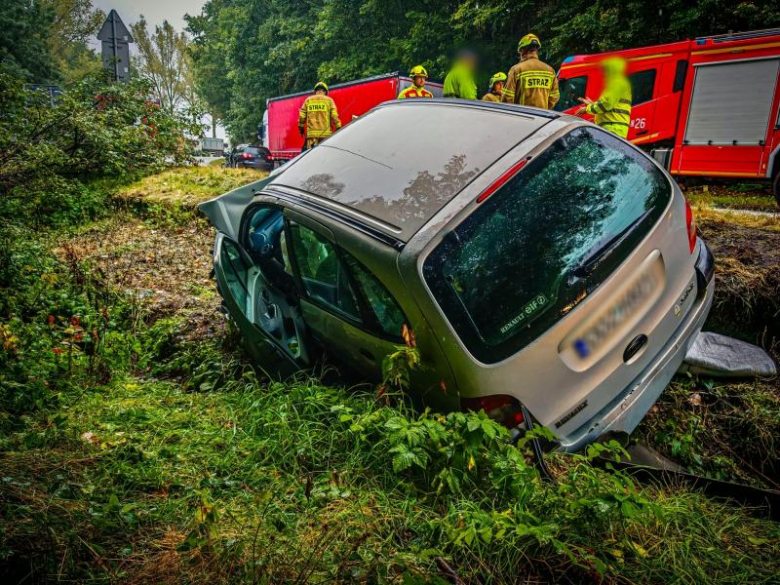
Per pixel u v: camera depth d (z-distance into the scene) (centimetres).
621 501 220
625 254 291
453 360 262
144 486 262
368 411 303
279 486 263
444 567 206
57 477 250
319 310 358
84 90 1075
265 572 195
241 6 3353
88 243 849
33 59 3756
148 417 343
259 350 411
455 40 1877
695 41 1009
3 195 829
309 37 2697
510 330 263
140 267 746
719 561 228
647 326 297
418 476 274
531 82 675
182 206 963
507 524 211
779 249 484
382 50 2342
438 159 320
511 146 306
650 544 233
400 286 271
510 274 270
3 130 817
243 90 3356
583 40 1507
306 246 355
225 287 406
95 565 200
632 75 1087
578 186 298
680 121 1049
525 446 264
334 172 363
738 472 324
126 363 463
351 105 1770
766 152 959
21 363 382
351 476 272
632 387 297
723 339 390
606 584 209
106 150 998
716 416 350
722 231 558
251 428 319
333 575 198
